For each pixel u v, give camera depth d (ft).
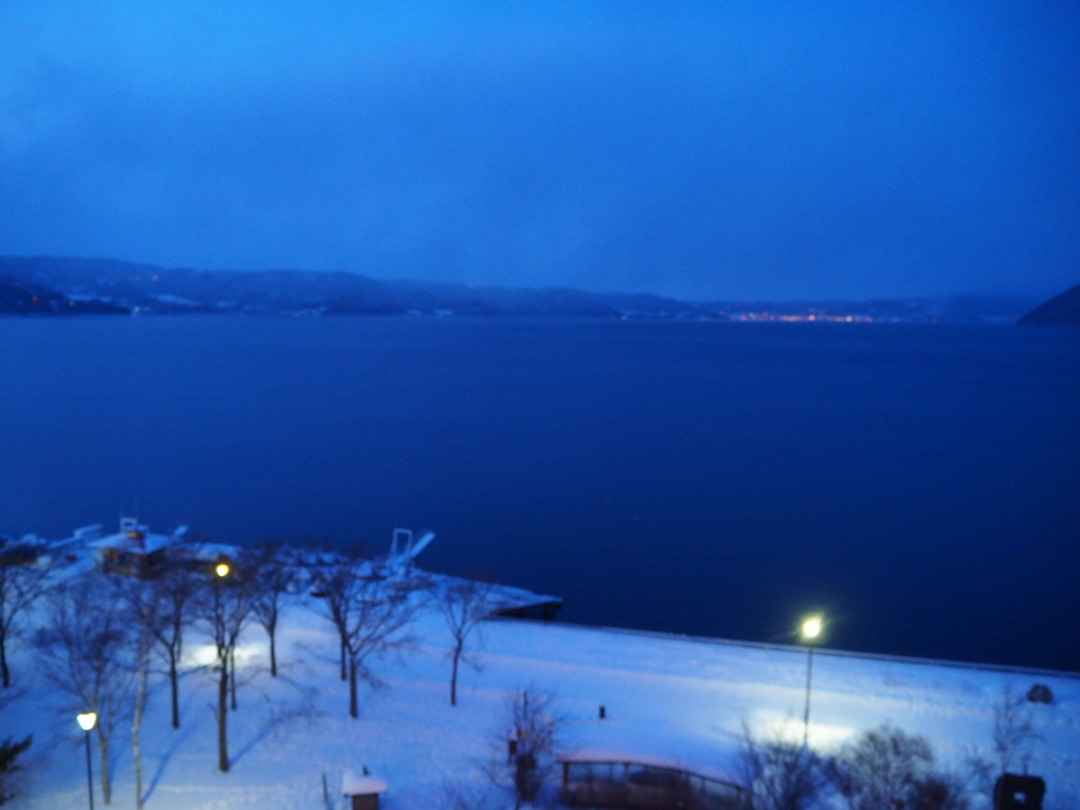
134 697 138.72
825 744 124.67
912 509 364.79
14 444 497.46
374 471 436.35
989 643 224.53
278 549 217.77
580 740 115.85
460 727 132.87
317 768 120.26
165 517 349.82
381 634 161.68
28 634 160.04
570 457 478.18
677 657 165.58
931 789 103.40
